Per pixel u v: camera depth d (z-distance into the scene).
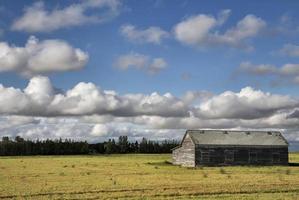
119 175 64.38
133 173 68.56
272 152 95.50
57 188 46.66
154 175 64.38
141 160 118.69
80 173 68.44
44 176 62.62
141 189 45.66
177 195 41.56
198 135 94.94
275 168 83.00
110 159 128.88
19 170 75.81
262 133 99.81
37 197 40.22
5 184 51.06
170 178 58.75
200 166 90.81
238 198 39.22
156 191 43.94
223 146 93.00
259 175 64.44
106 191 44.31
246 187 47.16
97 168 81.56
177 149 98.12
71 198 39.66
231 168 83.06
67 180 56.12
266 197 39.91
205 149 92.12
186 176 62.25
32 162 107.88
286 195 41.34
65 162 106.94
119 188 46.47
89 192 43.66
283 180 55.50
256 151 94.69
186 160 94.25
